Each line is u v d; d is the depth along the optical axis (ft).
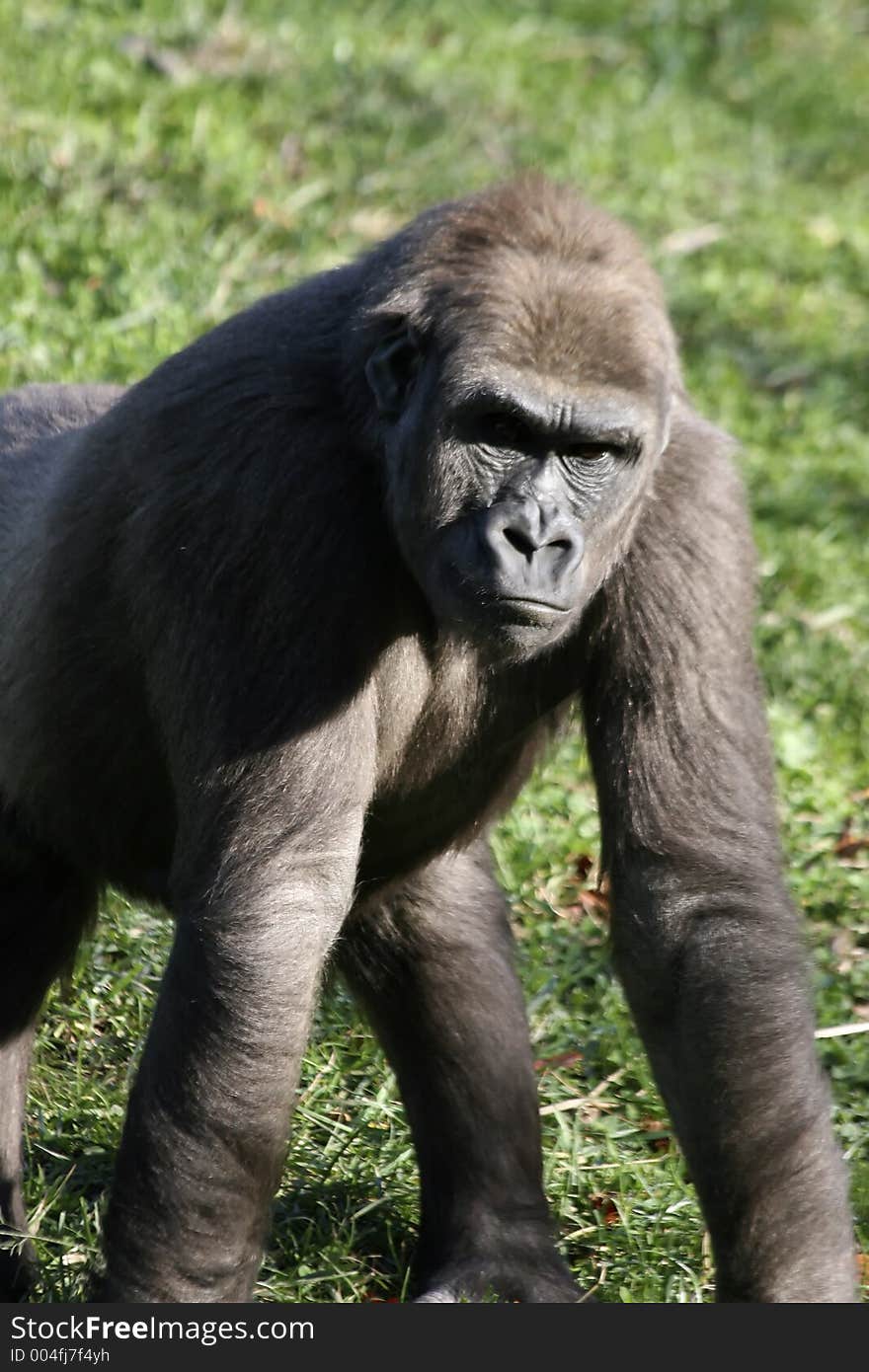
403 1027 57.26
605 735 49.90
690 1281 53.93
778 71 158.92
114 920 66.69
